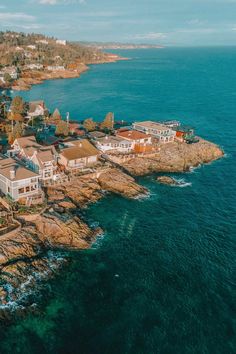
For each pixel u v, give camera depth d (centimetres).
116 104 19675
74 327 4753
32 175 7050
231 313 5084
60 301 5144
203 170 10444
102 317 4934
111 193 8400
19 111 13938
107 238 6712
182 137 11938
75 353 4403
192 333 4747
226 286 5603
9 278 5262
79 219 7081
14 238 6050
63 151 8912
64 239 6419
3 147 10019
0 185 7350
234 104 19988
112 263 6025
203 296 5384
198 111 18112
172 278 5747
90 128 12169
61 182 8088
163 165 10256
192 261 6191
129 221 7344
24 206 6869
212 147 11806
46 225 6538
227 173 10275
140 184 9144
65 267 5822
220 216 7806
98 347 4500
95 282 5559
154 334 4712
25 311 4888
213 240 6844
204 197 8694
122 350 4475
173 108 18812
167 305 5191
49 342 4519
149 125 12206
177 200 8450
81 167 8838
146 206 8038
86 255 6178
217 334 4744
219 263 6162
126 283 5581
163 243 6681
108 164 9350
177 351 4484
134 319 4928
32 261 5731
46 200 7194
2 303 4884
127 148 10612
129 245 6550
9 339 4516
